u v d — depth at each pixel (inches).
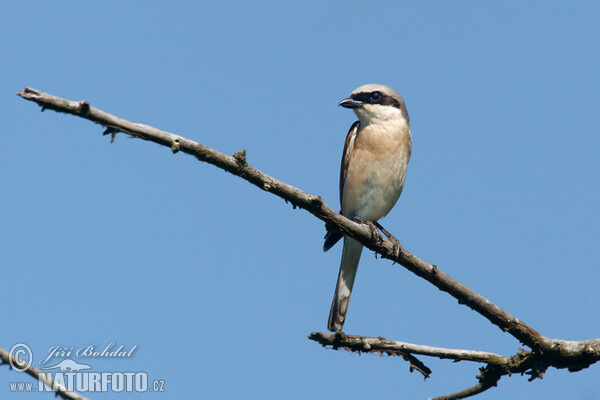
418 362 367.6
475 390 365.7
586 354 349.1
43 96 268.5
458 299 375.2
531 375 359.6
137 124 293.9
